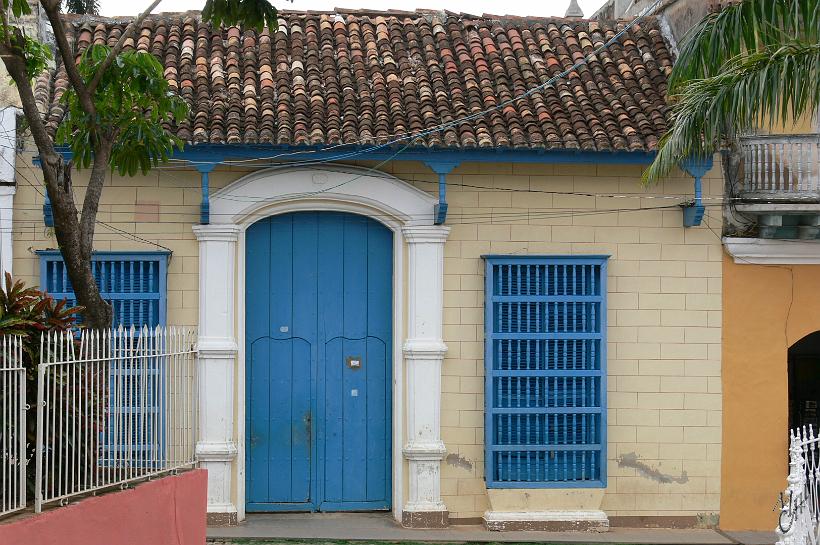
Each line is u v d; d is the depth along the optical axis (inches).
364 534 488.4
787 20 411.5
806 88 404.2
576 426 510.6
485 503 510.6
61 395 322.0
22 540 295.1
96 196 368.2
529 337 507.5
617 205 516.7
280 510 517.7
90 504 325.7
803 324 525.0
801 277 526.0
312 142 482.3
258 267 517.3
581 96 534.0
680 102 440.5
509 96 526.0
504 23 601.9
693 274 520.1
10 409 306.3
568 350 511.5
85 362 334.0
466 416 511.2
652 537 502.0
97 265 496.1
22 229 490.6
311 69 543.2
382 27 587.2
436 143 483.2
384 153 491.5
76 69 359.9
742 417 522.0
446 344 509.4
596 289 511.5
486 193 512.1
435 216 505.4
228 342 496.4
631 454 517.0
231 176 502.6
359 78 537.6
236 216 500.4
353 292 521.7
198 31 573.6
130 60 364.5
